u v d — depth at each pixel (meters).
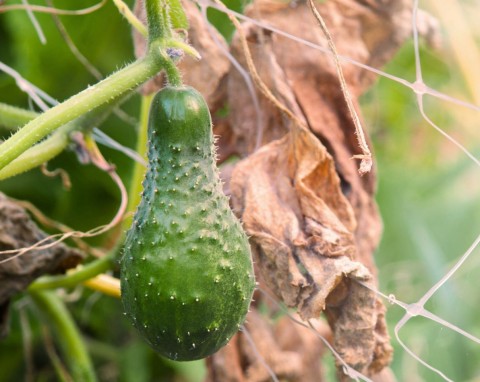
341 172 0.68
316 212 0.64
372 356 0.63
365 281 0.62
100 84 0.58
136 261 0.57
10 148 0.57
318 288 0.62
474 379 0.80
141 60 0.58
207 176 0.58
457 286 0.85
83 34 0.83
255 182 0.65
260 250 0.64
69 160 0.85
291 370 0.71
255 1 0.68
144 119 0.69
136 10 0.68
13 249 0.66
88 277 0.70
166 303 0.56
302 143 0.65
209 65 0.68
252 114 0.69
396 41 0.70
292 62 0.68
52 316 0.74
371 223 0.69
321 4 0.69
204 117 0.58
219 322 0.57
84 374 0.74
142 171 0.69
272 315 0.72
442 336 0.80
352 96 0.68
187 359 0.58
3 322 0.70
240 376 0.70
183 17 0.63
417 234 0.85
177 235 0.56
